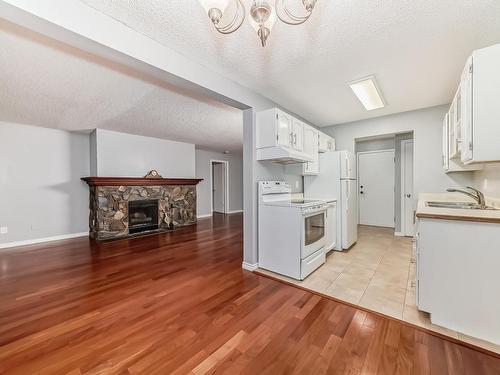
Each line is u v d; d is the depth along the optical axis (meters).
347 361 1.38
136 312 1.92
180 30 1.72
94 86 2.66
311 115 3.83
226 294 2.22
